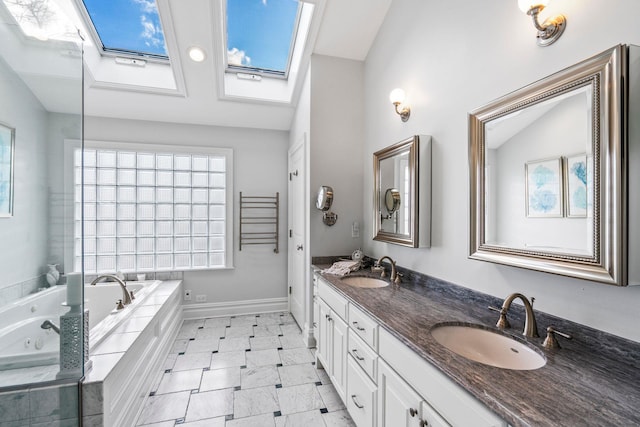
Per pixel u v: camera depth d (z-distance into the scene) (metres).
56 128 1.59
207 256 3.46
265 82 3.20
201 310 3.41
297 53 2.80
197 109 3.17
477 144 1.40
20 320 1.38
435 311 1.41
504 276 1.33
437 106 1.77
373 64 2.64
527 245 1.17
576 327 1.03
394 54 2.28
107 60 2.76
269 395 1.98
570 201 1.01
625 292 0.90
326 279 2.13
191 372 2.26
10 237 1.49
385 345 1.27
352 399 1.61
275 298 3.67
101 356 1.57
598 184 0.91
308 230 2.75
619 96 0.86
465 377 0.82
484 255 1.35
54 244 1.46
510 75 1.29
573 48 1.04
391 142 2.32
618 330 0.92
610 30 0.93
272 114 3.38
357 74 2.83
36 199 1.53
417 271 1.97
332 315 1.98
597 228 0.91
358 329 1.55
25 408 1.31
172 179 3.34
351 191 2.82
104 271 3.16
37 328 1.36
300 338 2.89
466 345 1.21
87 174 3.10
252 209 3.59
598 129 0.91
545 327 1.14
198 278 3.41
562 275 1.01
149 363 2.06
